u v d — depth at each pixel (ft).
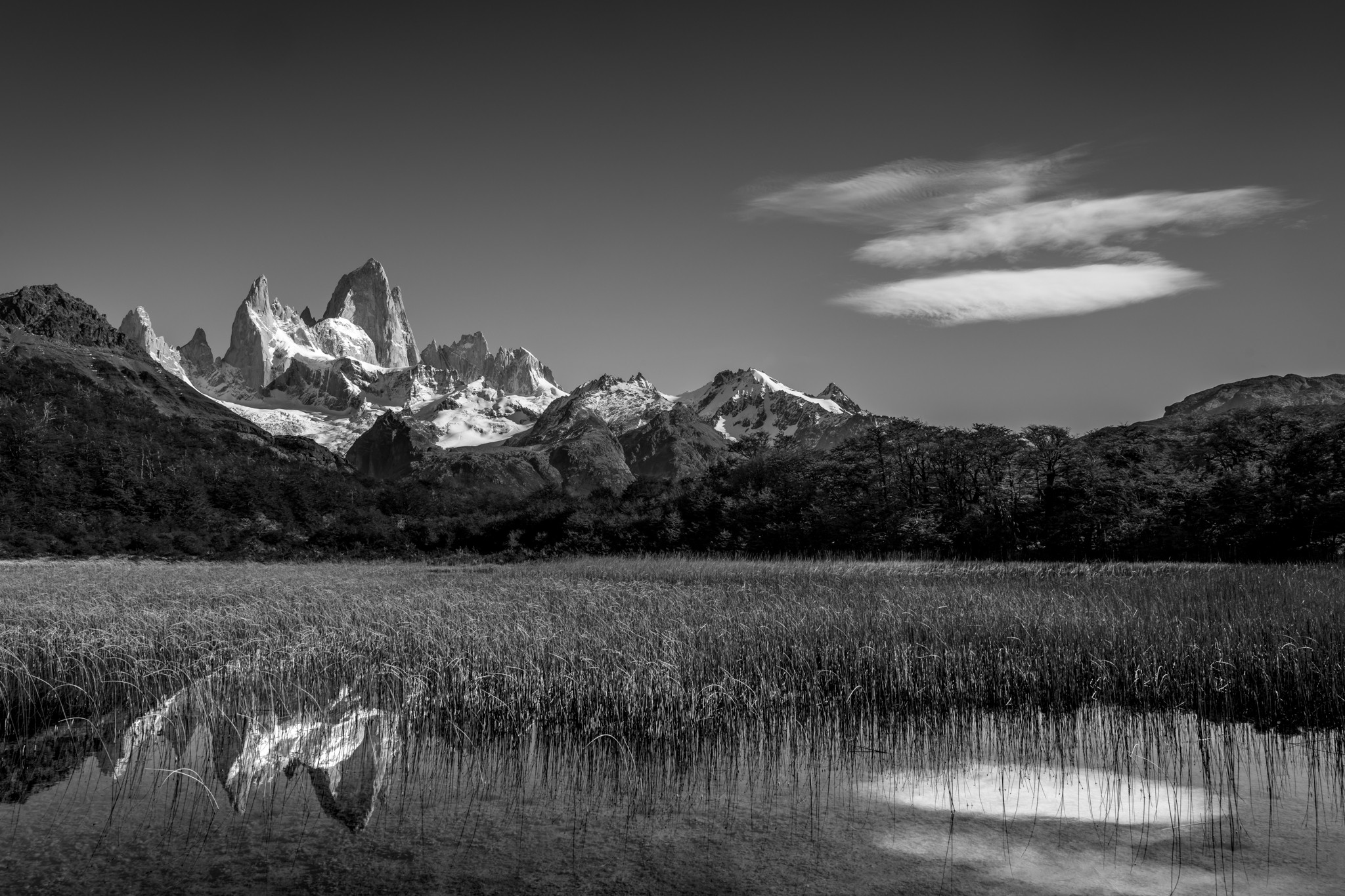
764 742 44.29
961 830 33.35
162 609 84.94
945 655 55.36
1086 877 29.40
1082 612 69.92
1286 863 30.12
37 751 43.47
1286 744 42.65
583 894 28.14
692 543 263.90
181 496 357.61
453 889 28.71
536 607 78.48
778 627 63.10
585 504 372.38
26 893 28.17
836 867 30.17
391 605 83.15
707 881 29.30
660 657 53.67
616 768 40.47
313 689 54.70
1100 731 45.27
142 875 29.68
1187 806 35.22
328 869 30.04
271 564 258.57
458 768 40.60
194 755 42.73
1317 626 59.26
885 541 227.61
